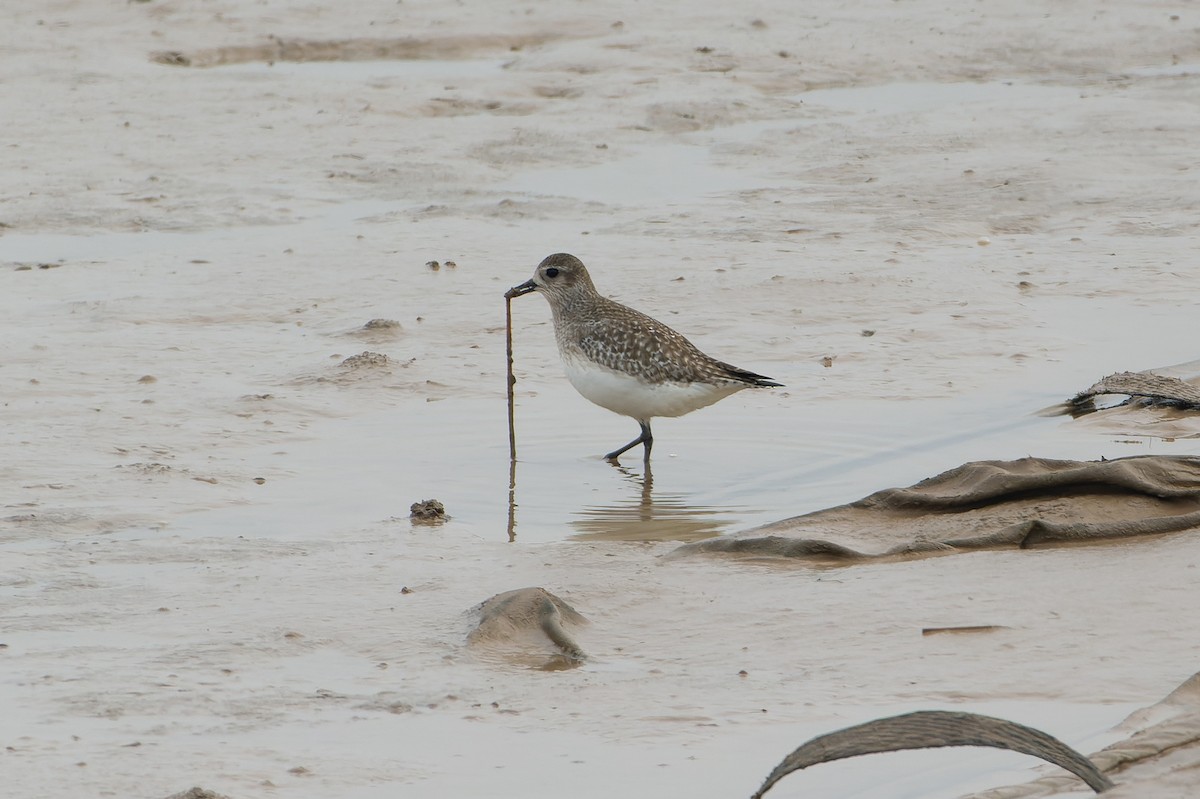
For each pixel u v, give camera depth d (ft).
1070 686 25.02
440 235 68.28
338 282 60.85
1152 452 40.70
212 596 31.19
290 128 87.56
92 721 24.61
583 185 79.36
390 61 109.81
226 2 116.06
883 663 26.55
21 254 65.51
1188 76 103.55
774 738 23.50
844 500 38.47
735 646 27.86
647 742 23.53
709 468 41.75
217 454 42.19
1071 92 100.01
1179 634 27.14
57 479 39.40
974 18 117.50
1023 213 72.54
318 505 38.27
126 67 101.19
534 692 25.90
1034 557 31.83
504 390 48.96
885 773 21.99
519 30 114.42
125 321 55.47
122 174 77.61
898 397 47.26
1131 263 63.31
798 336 54.08
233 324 55.77
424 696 25.77
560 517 37.68
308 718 24.80
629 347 42.52
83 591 31.50
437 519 37.19
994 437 42.98
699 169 83.10
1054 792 20.26
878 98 101.04
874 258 64.18
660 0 122.21
